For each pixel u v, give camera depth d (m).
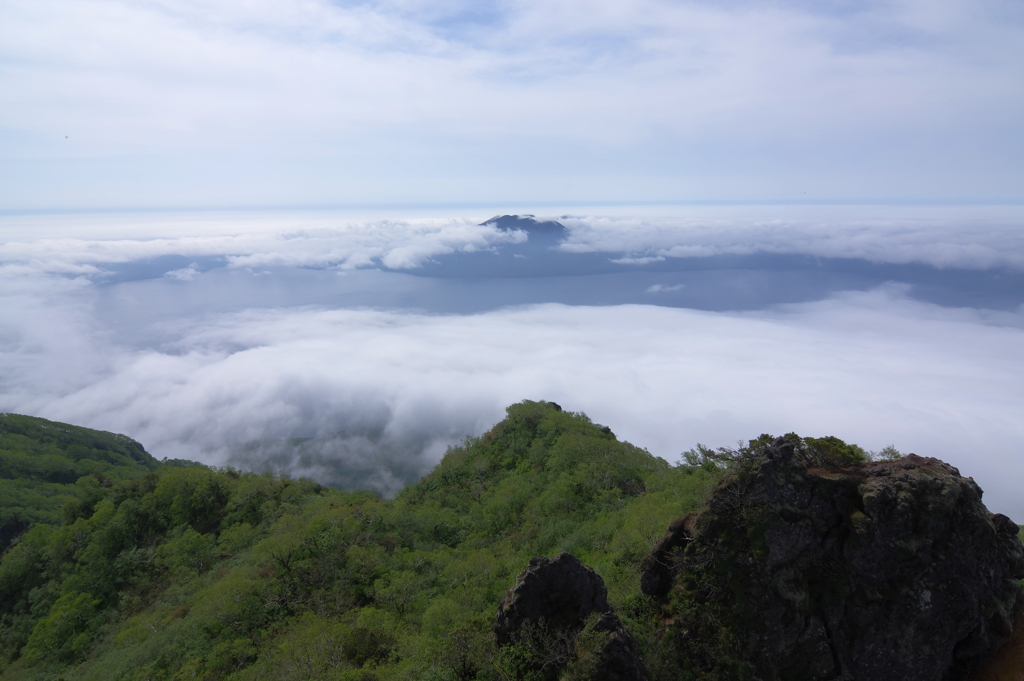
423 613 40.81
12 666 56.53
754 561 26.50
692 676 25.77
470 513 68.50
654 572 29.69
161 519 75.44
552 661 25.42
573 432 79.50
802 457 27.91
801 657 25.64
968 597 24.58
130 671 44.66
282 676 35.12
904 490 25.17
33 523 103.44
